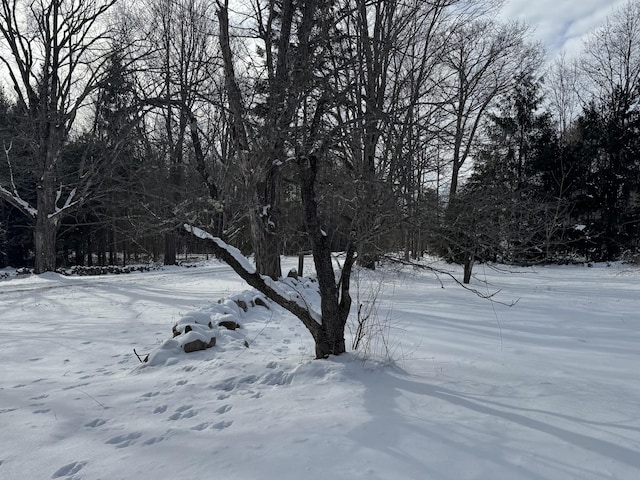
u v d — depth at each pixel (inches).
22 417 143.4
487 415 132.3
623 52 1218.0
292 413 136.8
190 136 193.8
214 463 106.6
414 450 109.1
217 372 183.6
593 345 248.1
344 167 181.5
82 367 211.6
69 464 111.3
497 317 354.6
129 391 166.9
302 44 176.9
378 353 210.1
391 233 173.2
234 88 181.3
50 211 812.6
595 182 1177.4
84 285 633.0
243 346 232.8
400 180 161.8
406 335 271.7
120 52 615.8
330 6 187.6
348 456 106.6
